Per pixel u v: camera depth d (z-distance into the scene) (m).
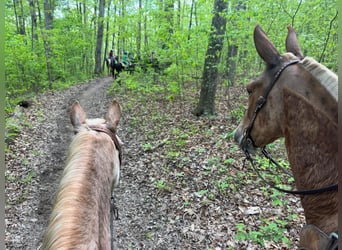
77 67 24.98
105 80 22.45
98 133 2.22
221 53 9.48
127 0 17.95
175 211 4.99
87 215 1.49
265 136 2.15
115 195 5.77
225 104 10.09
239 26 8.25
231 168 5.92
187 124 8.88
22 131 9.05
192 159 6.58
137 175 6.45
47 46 17.61
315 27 7.68
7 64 14.20
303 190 1.80
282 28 7.96
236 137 2.46
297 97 1.81
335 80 1.69
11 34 14.64
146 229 4.69
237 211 4.70
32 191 5.85
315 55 7.52
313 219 1.79
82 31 23.84
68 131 9.35
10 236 4.55
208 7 9.66
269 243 3.92
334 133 1.67
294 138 1.83
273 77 1.98
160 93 13.10
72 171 1.73
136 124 9.77
